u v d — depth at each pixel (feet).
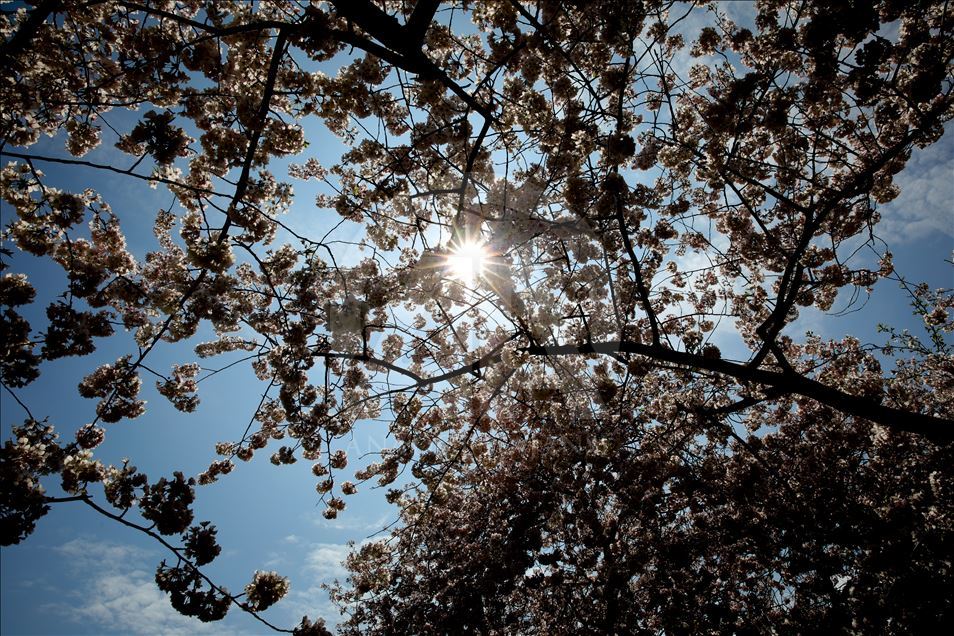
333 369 25.31
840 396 16.74
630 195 20.84
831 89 18.71
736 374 18.29
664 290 27.27
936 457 25.58
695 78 22.67
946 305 28.40
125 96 17.28
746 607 30.96
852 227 22.82
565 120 17.33
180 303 16.69
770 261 24.52
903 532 23.41
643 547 29.37
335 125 19.77
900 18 17.13
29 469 13.17
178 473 15.53
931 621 21.65
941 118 18.22
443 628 30.91
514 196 19.77
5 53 12.26
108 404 17.40
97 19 16.19
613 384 21.91
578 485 29.71
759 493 26.68
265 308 21.95
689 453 27.32
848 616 24.43
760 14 18.62
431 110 18.58
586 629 32.19
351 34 15.28
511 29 17.80
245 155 16.61
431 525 34.88
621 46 16.52
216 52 16.70
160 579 14.11
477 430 28.14
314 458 29.17
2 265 13.29
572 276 21.17
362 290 20.25
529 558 31.73
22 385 13.75
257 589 14.60
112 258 16.98
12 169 14.62
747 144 21.56
